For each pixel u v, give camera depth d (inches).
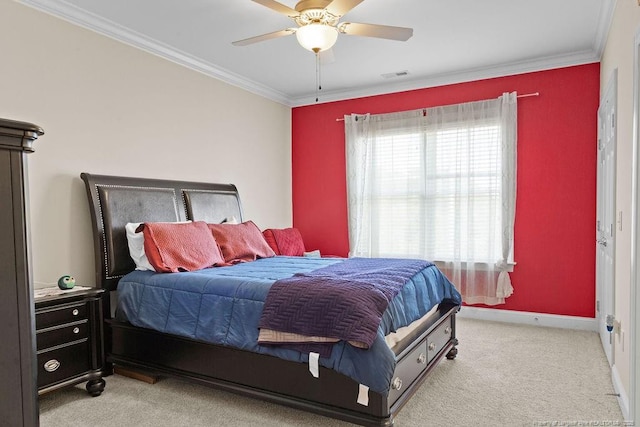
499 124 170.9
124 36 134.6
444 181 181.8
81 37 124.1
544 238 165.6
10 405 31.1
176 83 155.6
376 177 196.5
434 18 126.1
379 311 84.1
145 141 143.6
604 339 135.7
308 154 216.5
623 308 99.9
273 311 90.7
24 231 32.0
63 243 119.1
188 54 154.7
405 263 124.3
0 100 105.5
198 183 160.9
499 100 170.1
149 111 145.2
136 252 123.3
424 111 185.3
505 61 163.5
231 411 96.3
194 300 103.9
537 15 124.7
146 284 113.0
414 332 102.3
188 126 160.4
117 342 116.0
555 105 162.7
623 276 100.5
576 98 159.2
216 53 154.2
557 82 162.2
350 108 205.8
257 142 197.0
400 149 191.6
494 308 174.4
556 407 97.3
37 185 113.2
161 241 119.7
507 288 169.0
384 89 195.0
